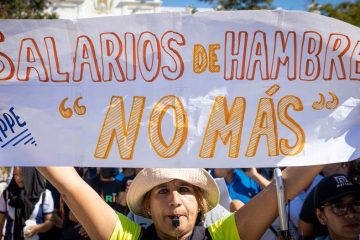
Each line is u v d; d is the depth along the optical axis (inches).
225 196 189.2
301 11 114.7
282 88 116.3
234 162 116.0
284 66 116.0
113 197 238.1
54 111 117.5
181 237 116.8
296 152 116.3
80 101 117.2
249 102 116.3
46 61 117.0
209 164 115.9
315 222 159.2
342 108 117.1
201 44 115.3
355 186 133.9
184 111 116.3
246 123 116.3
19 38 116.3
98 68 116.8
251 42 115.3
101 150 116.9
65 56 116.9
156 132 116.4
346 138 117.1
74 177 119.0
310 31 115.0
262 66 116.0
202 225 120.7
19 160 117.1
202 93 116.3
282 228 113.9
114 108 116.9
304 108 116.6
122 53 116.1
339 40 115.3
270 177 277.7
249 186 235.9
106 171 240.8
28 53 116.6
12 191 227.8
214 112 116.4
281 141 116.4
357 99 117.4
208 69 116.0
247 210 119.3
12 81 117.3
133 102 116.6
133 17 115.0
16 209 226.5
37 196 229.9
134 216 167.6
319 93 116.8
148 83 116.4
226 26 115.0
